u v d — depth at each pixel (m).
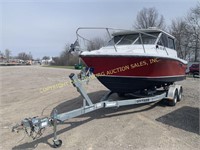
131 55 5.86
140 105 7.55
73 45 6.06
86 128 5.38
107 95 6.80
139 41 7.23
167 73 7.35
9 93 10.37
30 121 4.18
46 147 4.38
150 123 5.71
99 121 5.90
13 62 70.81
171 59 7.27
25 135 4.95
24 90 11.26
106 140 4.67
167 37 7.93
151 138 4.74
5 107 7.55
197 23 40.31
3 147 4.39
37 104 7.98
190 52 40.66
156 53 6.50
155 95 7.18
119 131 5.16
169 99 7.32
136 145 4.41
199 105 7.59
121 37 7.55
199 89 11.20
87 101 5.29
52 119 4.40
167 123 5.69
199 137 4.78
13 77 18.62
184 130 5.19
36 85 13.27
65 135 4.96
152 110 6.95
